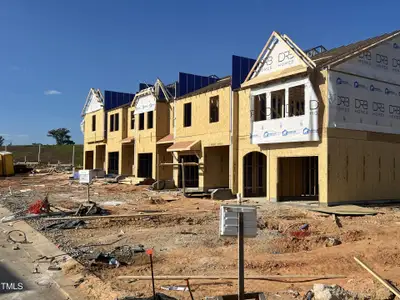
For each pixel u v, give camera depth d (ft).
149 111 111.55
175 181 99.09
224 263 31.89
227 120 82.89
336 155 64.08
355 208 58.90
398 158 73.87
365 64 68.80
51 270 30.83
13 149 288.30
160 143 105.91
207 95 89.30
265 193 83.30
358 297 21.99
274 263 31.48
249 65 83.51
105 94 139.74
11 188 101.96
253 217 20.08
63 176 147.02
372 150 69.46
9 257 35.01
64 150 289.33
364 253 34.06
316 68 64.90
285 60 69.62
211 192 83.10
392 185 72.69
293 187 78.95
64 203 68.49
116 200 74.64
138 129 117.70
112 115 136.98
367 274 28.84
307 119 65.31
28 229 46.50
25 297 25.36
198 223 50.57
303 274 29.12
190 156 98.68
